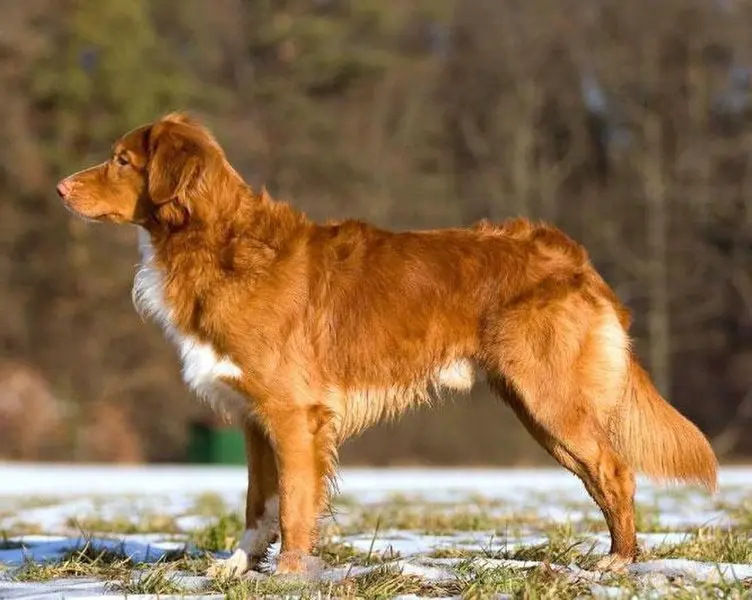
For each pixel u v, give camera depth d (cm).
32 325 3008
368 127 3344
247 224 634
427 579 562
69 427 2844
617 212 3312
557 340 626
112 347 3006
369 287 635
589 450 624
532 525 932
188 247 628
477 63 3462
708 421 3180
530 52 3438
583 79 3456
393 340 633
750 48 3312
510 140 3412
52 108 3122
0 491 1495
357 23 3459
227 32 3388
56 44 3112
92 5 3114
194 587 570
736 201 3250
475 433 2830
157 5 3331
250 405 619
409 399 646
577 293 636
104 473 1992
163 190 631
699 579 543
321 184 3266
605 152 3484
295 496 603
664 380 3161
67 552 704
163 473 1986
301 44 3391
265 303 614
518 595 501
